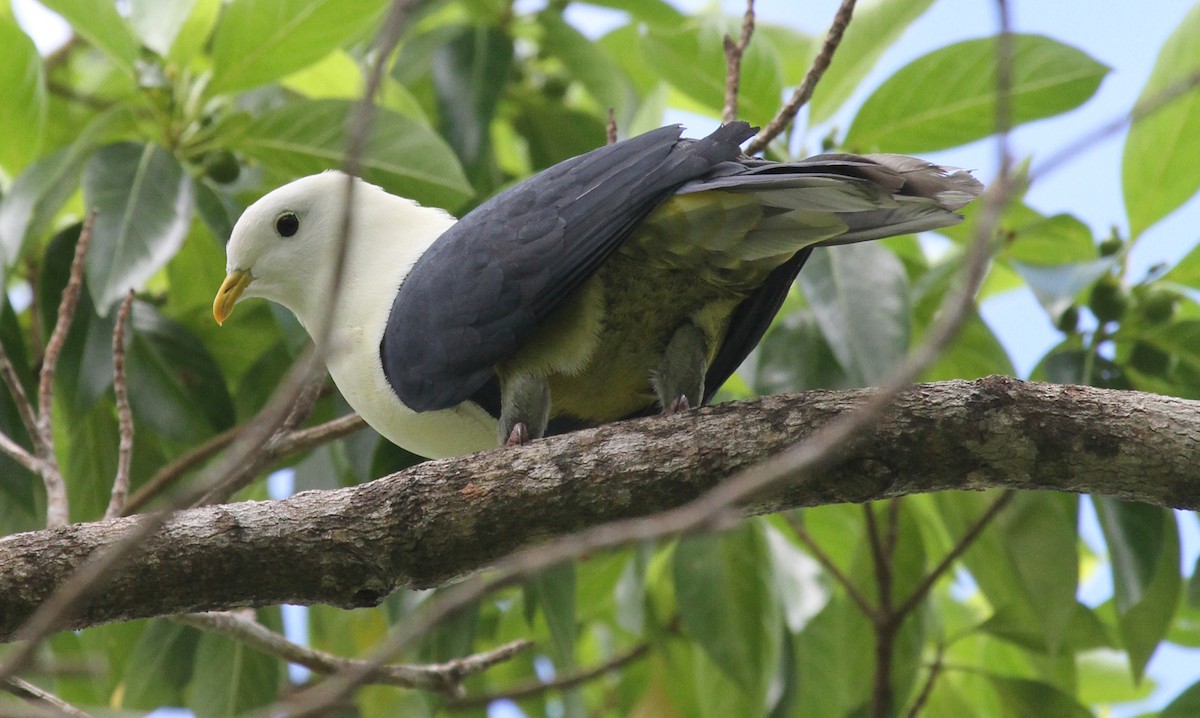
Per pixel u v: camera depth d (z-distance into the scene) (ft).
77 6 32.48
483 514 21.53
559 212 24.84
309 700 14.70
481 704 38.09
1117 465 20.71
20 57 33.78
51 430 26.81
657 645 40.16
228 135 33.27
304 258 29.55
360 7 31.96
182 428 33.37
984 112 32.58
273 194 29.91
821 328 31.55
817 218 23.21
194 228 36.35
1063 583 32.19
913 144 33.37
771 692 36.04
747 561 34.47
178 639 36.37
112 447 34.65
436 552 21.72
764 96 33.37
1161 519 30.58
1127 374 31.96
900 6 33.73
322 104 32.99
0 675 13.87
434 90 38.91
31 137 34.27
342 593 21.72
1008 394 20.97
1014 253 33.81
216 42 32.22
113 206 30.48
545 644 42.37
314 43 32.45
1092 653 41.57
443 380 25.71
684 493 21.26
